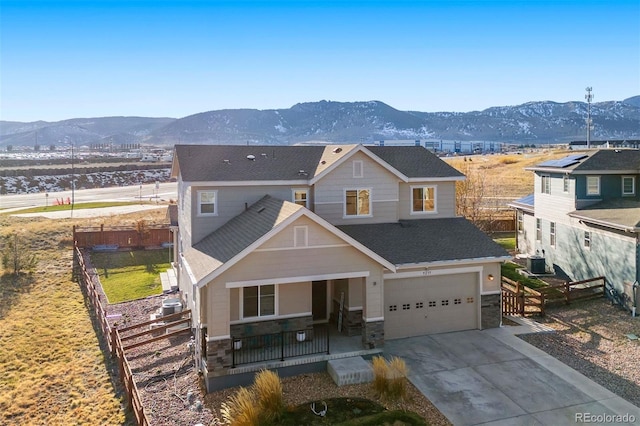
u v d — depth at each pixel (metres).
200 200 19.73
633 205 23.36
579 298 22.41
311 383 14.11
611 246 22.34
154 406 13.15
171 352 17.00
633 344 17.36
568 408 12.70
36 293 24.38
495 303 19.02
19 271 27.03
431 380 14.28
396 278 17.75
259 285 14.48
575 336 18.27
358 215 21.09
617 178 25.58
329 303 18.50
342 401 12.86
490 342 17.41
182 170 20.16
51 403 14.05
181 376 15.05
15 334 19.27
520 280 25.64
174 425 12.09
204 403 13.23
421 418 12.00
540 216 28.83
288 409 12.34
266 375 12.69
